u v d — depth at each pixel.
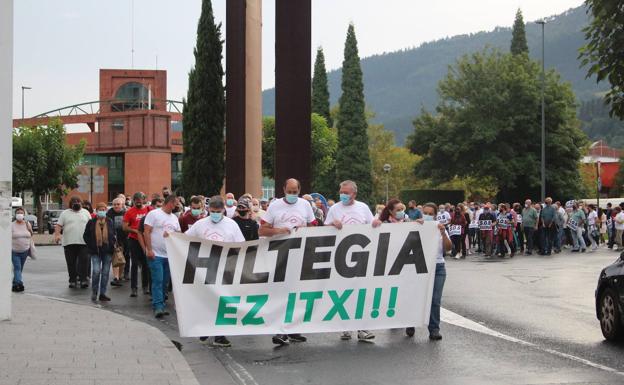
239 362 9.22
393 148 94.62
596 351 9.69
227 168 25.81
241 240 10.70
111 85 72.25
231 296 10.19
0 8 11.44
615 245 37.28
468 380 8.01
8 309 11.80
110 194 69.31
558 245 32.44
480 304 14.34
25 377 7.84
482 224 29.17
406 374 8.35
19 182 51.50
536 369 8.55
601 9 12.30
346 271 10.43
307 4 22.67
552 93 59.34
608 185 100.12
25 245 16.94
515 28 77.12
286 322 10.30
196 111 38.56
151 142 65.00
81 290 17.25
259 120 27.44
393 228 10.54
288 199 10.55
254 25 27.03
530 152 59.38
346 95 74.00
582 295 15.92
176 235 10.12
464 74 60.81
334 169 78.19
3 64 11.45
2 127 11.45
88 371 8.19
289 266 10.32
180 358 8.99
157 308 13.02
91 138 68.56
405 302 10.54
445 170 61.88
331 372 8.55
